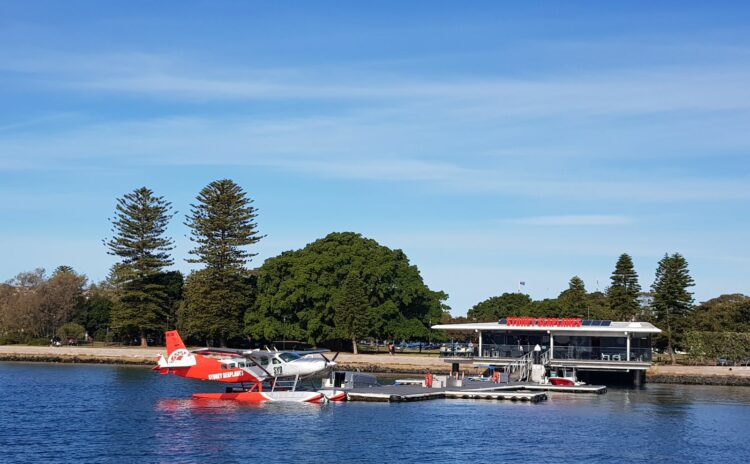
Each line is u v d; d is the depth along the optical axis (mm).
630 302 118188
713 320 110188
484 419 52781
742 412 59469
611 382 84875
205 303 111438
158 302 119375
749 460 41438
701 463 40625
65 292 132000
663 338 109250
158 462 38875
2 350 114188
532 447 43469
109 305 133750
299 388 67562
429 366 98000
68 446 42688
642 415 56688
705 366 91938
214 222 116062
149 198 121688
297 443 43625
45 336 129125
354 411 56188
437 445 43438
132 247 120000
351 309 101812
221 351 61125
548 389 72625
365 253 108938
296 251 113500
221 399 63156
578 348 78125
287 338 108562
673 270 109750
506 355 80750
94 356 110062
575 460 40562
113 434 46344
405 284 108688
